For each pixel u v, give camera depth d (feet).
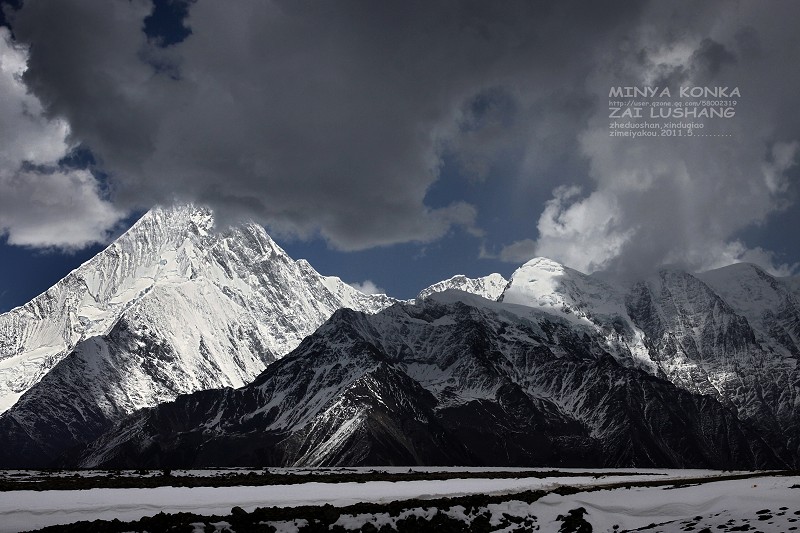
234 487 588.91
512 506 481.87
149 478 651.25
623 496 531.91
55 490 531.91
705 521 440.04
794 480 601.62
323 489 580.30
